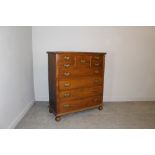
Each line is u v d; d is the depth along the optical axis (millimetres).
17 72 2494
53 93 2652
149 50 3520
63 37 3285
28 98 3062
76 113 2924
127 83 3623
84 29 3293
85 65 2691
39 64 3350
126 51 3475
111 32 3363
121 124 2486
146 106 3346
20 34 2617
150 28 3426
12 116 2299
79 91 2717
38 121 2555
